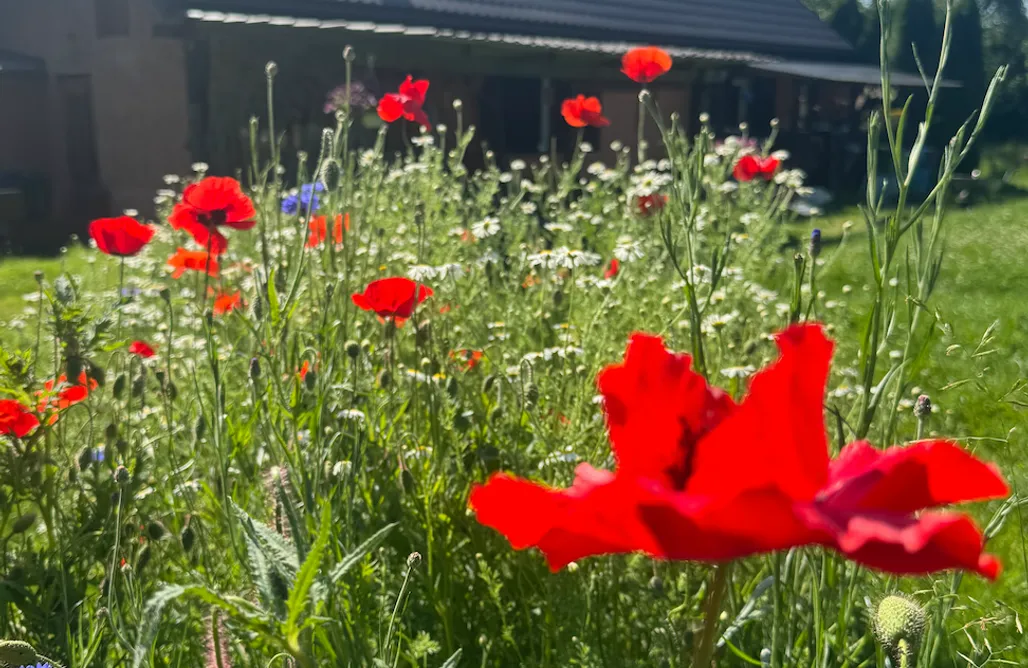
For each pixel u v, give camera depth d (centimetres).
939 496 71
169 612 211
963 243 1267
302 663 115
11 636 209
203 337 369
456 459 266
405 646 222
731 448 70
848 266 959
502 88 1802
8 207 1534
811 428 70
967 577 274
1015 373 498
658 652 198
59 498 271
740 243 484
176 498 266
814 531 61
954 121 2770
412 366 308
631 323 337
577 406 273
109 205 1612
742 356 299
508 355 315
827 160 2192
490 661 238
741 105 2448
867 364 180
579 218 501
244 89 1401
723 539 63
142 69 1538
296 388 239
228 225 327
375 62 1526
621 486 65
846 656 189
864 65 2964
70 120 1688
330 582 125
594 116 554
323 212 432
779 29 2795
